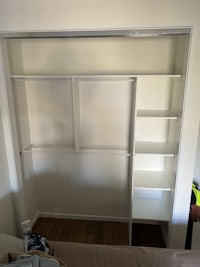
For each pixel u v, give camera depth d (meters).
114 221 2.62
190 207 2.09
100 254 1.45
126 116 2.30
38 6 1.59
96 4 1.56
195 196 2.11
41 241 1.46
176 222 2.04
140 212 2.20
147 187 2.10
